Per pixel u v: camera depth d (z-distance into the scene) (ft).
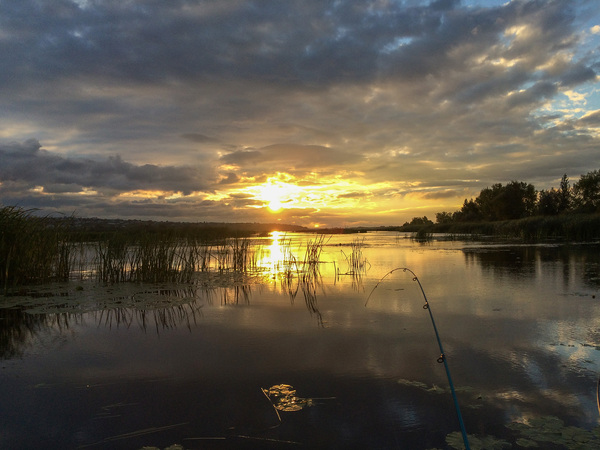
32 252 35.70
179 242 43.34
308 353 16.15
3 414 11.42
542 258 49.90
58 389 13.07
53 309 24.75
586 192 160.35
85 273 43.04
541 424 10.58
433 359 15.30
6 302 26.81
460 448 9.55
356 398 12.18
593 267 40.29
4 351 16.94
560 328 19.02
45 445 9.87
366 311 23.25
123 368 14.82
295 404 11.84
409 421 10.83
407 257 55.77
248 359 15.57
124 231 41.57
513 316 21.31
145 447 9.72
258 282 35.88
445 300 25.68
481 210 230.07
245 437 10.13
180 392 12.73
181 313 23.49
